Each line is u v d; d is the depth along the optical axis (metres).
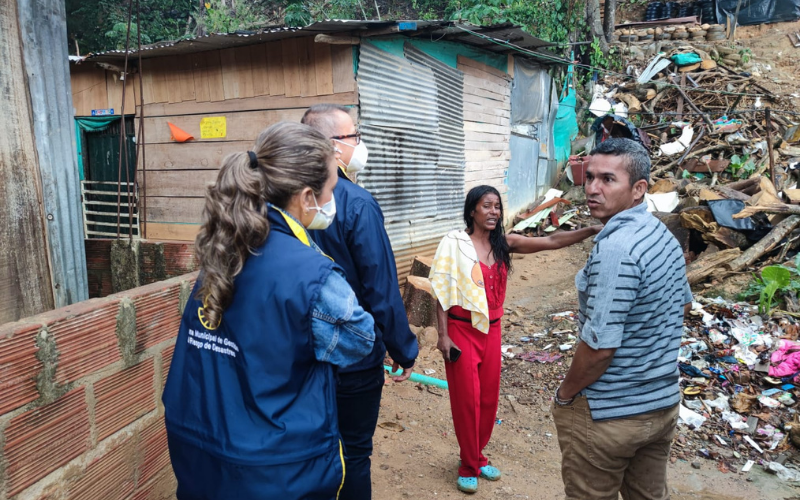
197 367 1.51
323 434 1.47
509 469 3.53
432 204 7.30
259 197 1.45
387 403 4.35
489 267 3.10
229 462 1.39
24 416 1.76
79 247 2.89
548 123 11.47
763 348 4.70
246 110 6.33
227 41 5.82
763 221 6.68
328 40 5.43
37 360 1.80
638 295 1.94
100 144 7.43
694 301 5.69
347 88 5.75
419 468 3.46
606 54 14.37
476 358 3.07
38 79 2.63
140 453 2.30
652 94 12.92
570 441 2.15
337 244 2.19
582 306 2.18
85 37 12.42
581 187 11.32
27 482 1.78
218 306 1.43
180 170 6.82
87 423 2.03
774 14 17.33
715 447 3.79
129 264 4.09
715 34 15.71
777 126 11.95
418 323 5.66
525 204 10.48
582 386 2.03
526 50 8.37
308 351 1.46
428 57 6.99
